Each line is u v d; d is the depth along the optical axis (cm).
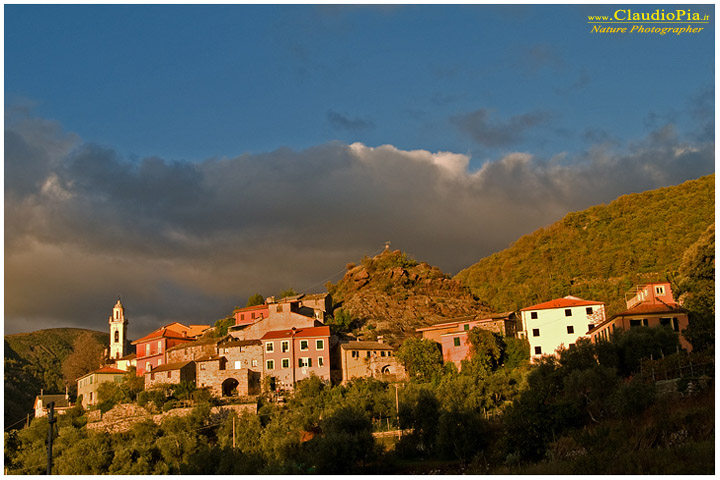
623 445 5059
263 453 7812
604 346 7488
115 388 12450
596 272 17362
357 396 9706
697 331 8031
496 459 6047
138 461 8756
